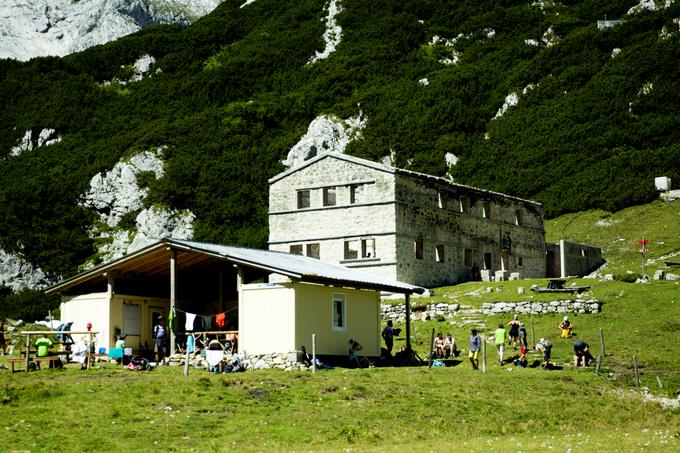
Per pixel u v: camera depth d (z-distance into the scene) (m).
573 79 125.06
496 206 79.62
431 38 150.75
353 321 44.16
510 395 34.84
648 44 124.94
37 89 143.00
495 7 156.25
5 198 108.50
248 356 40.16
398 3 159.88
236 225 106.81
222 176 113.50
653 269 73.00
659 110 112.94
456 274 73.25
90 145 122.94
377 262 67.50
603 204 99.44
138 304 44.97
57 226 107.19
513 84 129.12
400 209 68.12
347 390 33.19
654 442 25.33
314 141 120.31
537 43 142.00
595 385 37.69
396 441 26.88
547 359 41.19
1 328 44.94
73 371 36.31
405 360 46.19
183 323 46.69
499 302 56.44
